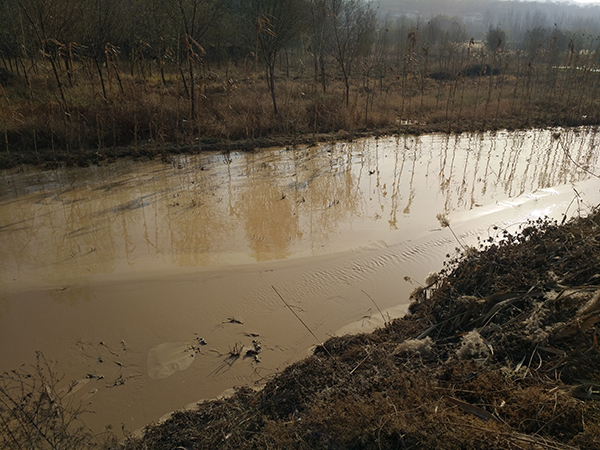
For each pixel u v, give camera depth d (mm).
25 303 5781
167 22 16109
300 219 8445
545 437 2916
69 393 4348
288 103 16359
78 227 7914
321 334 5246
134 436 3793
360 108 17188
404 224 8258
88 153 11703
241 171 11156
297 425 3391
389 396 3545
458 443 2912
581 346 3625
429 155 13055
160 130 12742
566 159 12664
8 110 12789
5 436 3531
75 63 17859
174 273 6516
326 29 20078
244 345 5059
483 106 19656
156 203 9039
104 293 6023
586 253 4902
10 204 8836
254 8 15664
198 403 4211
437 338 4578
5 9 16266
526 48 44844
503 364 3803
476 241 7500
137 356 4879
